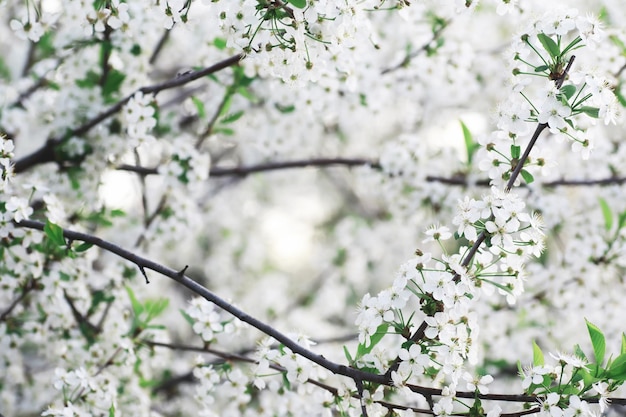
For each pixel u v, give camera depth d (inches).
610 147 298.5
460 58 283.0
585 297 281.0
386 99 295.6
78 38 252.5
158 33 259.0
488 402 288.5
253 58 171.6
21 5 334.0
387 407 163.8
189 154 257.4
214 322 207.9
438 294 151.3
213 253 479.2
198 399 205.8
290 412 215.3
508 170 171.2
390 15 305.1
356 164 313.4
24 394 292.5
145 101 226.4
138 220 303.9
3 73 345.4
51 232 178.2
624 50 243.8
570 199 336.8
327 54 201.2
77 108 253.0
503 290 158.1
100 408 207.5
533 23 162.6
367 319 158.2
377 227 441.7
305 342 181.9
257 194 525.3
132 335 230.7
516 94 165.2
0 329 232.5
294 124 309.0
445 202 298.4
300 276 547.5
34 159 250.8
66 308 234.2
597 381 155.1
